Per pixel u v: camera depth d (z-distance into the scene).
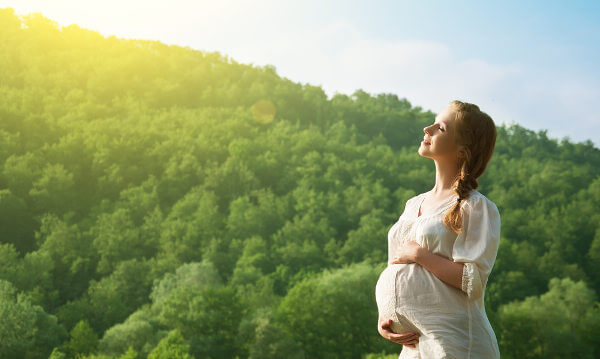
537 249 106.12
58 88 165.75
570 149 185.62
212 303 49.09
